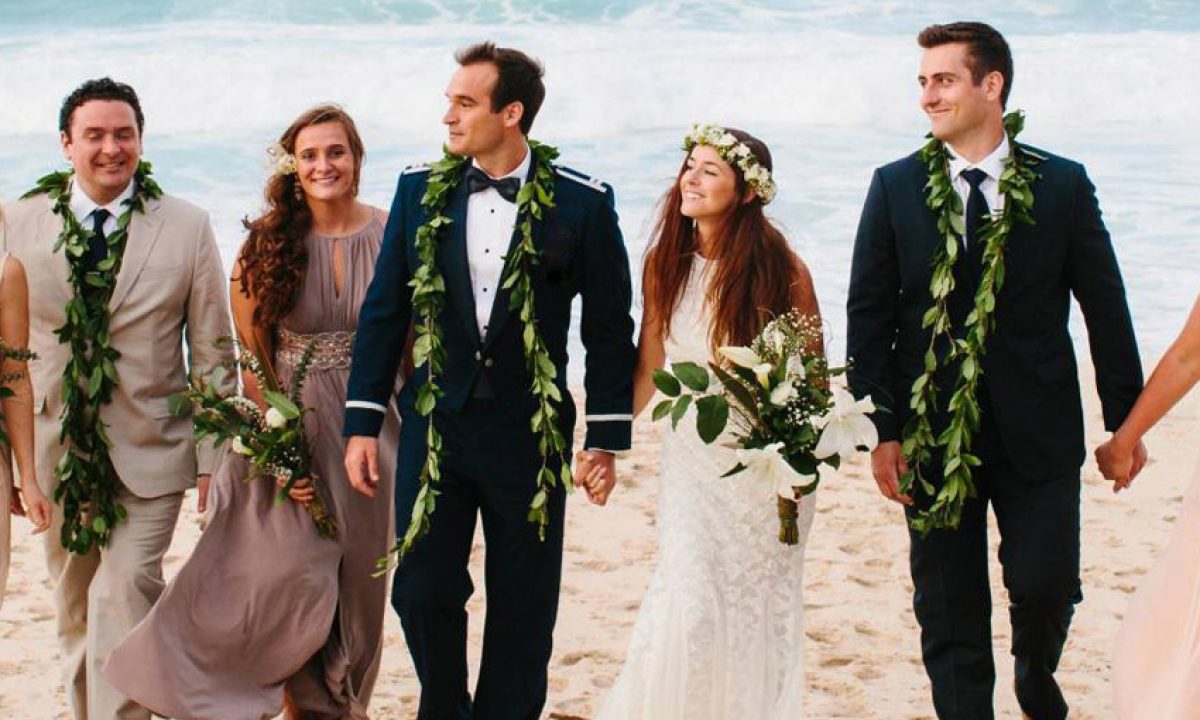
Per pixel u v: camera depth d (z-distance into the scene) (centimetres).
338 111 473
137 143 475
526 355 440
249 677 463
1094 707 521
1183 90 1795
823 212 1341
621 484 770
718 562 435
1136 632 342
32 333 478
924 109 443
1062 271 442
